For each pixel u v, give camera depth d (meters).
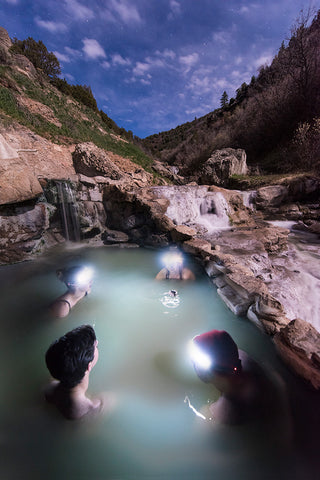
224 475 1.35
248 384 1.71
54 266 4.86
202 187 8.50
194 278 4.32
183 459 1.45
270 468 1.39
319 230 7.51
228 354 1.70
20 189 4.98
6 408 1.76
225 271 3.93
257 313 2.86
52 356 1.59
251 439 1.54
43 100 13.87
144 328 2.88
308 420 1.66
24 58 16.50
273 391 1.82
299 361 2.06
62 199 6.21
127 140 20.05
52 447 1.50
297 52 16.27
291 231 7.80
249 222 8.41
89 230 6.74
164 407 1.79
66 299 3.33
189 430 1.61
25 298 3.54
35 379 2.06
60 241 6.41
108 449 1.50
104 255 5.63
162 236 6.07
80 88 19.95
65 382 1.62
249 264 4.72
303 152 12.63
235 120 23.78
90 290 3.82
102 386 2.00
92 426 1.63
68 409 1.67
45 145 9.84
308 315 3.75
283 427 1.60
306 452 1.47
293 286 4.21
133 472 1.36
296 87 16.34
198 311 3.26
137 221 6.61
